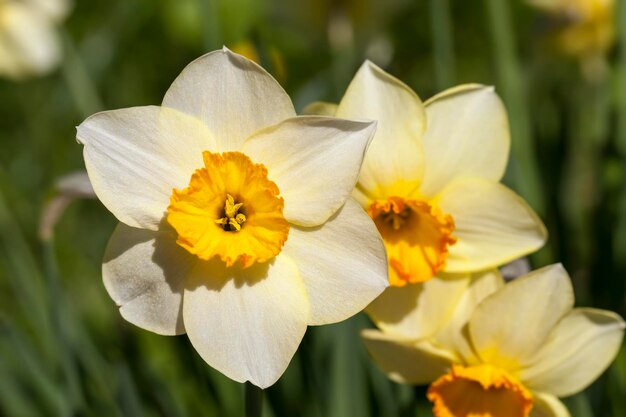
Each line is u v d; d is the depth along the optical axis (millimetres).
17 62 717
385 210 459
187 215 427
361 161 428
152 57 876
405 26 876
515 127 573
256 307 429
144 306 433
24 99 866
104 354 637
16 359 601
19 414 571
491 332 470
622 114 577
